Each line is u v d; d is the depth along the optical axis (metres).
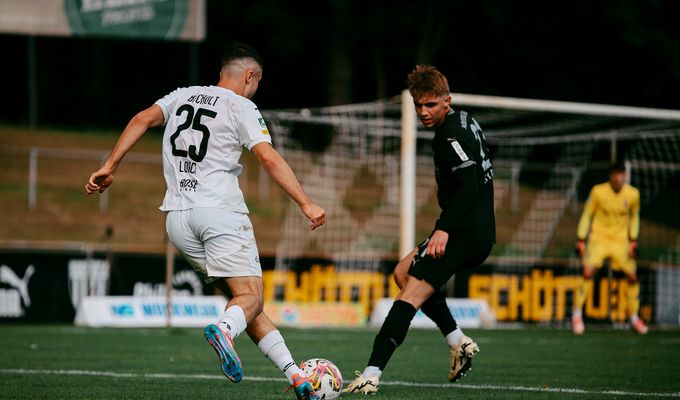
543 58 118.69
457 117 22.42
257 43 118.69
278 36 112.81
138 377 26.84
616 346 41.06
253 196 91.31
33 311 54.12
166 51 120.38
